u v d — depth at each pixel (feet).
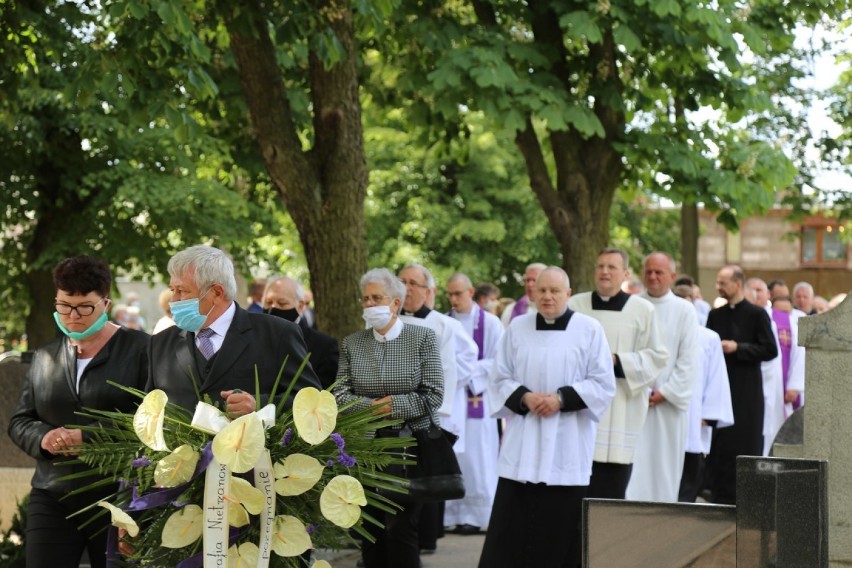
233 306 18.48
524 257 105.70
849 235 75.97
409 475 25.05
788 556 15.84
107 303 20.54
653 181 51.11
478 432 40.37
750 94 49.49
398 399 25.17
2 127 59.93
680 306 34.24
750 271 159.12
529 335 28.58
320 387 18.56
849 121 66.69
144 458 15.37
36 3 36.78
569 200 50.11
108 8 30.30
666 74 49.70
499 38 45.50
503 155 104.06
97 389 20.29
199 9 34.86
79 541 20.40
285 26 32.58
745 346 42.24
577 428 28.17
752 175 49.06
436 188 105.91
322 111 35.27
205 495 15.26
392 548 25.94
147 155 65.51
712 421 38.88
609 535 16.69
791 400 49.93
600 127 44.14
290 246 95.14
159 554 15.78
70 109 60.85
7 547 29.78
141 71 32.14
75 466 19.93
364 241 35.68
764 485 15.98
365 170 35.78
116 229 67.46
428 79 43.19
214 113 43.98
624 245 114.42
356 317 35.19
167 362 18.38
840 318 23.48
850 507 23.44
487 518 40.29
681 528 16.49
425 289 31.71
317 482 15.64
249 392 18.11
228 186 66.39
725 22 45.21
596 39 43.47
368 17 33.40
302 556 17.69
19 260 70.69
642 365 30.53
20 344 79.61
